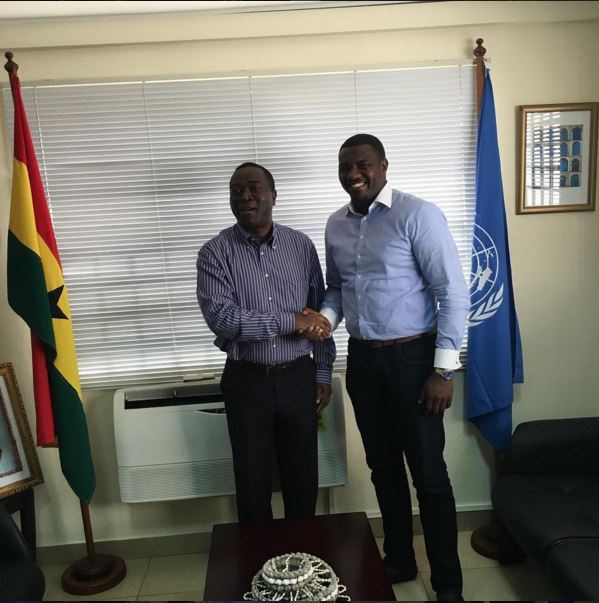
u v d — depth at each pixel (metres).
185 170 2.13
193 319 2.23
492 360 2.16
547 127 2.18
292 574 1.34
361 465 2.34
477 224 2.12
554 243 2.27
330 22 2.05
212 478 2.16
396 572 2.01
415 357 1.79
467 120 2.16
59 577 2.22
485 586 2.00
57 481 2.27
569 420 2.14
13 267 1.90
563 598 1.50
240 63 2.10
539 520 1.74
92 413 2.25
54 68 2.06
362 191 1.77
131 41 2.02
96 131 2.09
